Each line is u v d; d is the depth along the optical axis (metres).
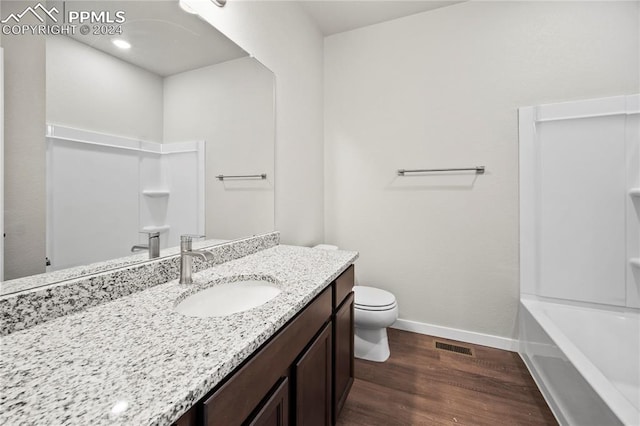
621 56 1.74
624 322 1.65
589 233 1.80
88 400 0.43
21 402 0.43
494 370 1.77
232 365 0.56
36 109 0.74
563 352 1.31
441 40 2.17
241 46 1.51
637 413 0.92
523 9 1.95
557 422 1.36
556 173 1.86
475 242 2.10
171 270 1.07
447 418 1.39
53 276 0.78
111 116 0.93
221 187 1.41
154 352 0.58
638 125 1.69
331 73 2.55
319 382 1.07
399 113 2.32
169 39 1.13
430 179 2.22
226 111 1.43
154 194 1.08
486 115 2.05
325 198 2.59
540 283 1.91
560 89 1.86
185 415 0.50
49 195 0.77
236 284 1.14
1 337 0.63
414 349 2.03
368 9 2.20
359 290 2.09
